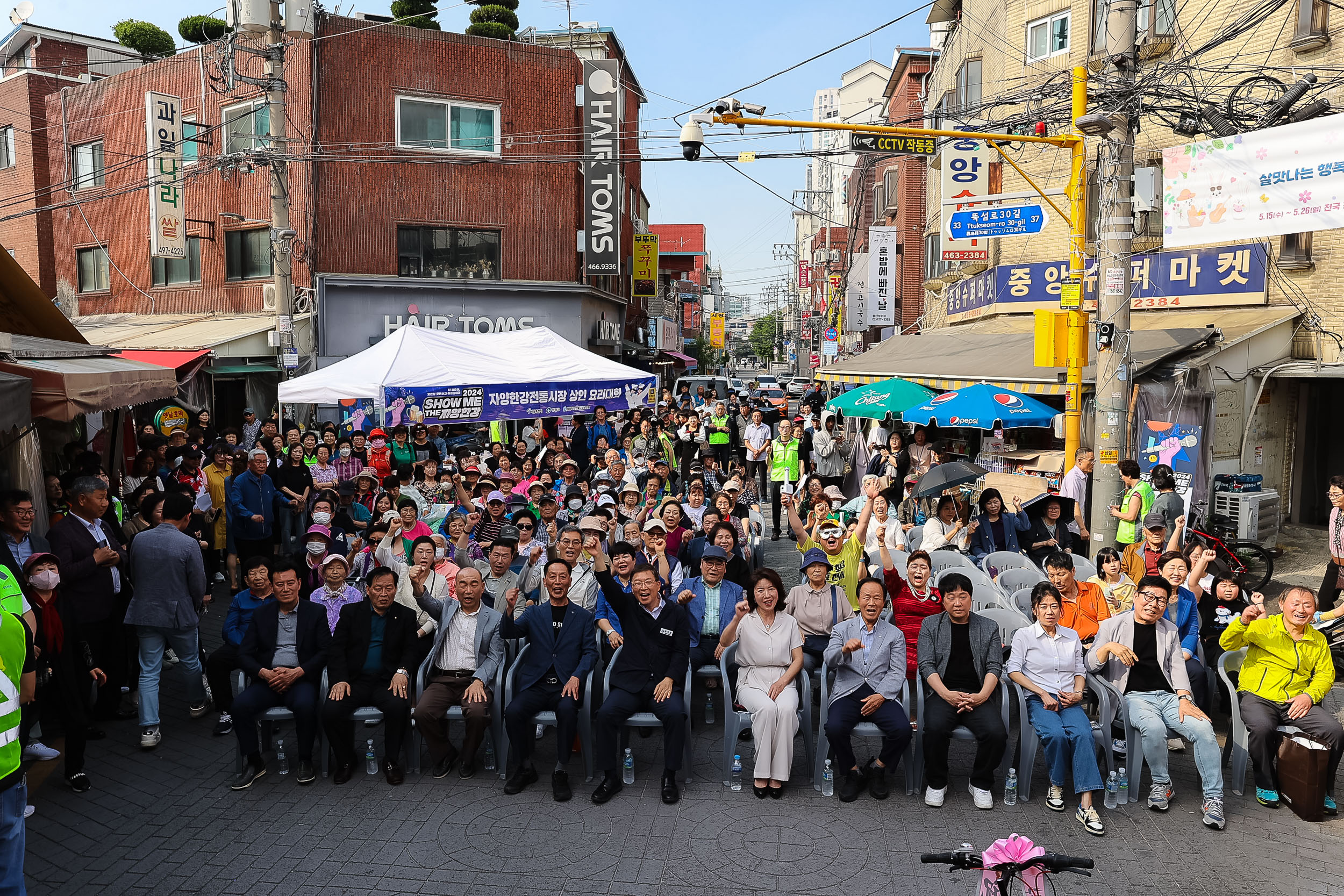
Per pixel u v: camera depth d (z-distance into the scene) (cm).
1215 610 750
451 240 2258
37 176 2670
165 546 702
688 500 1109
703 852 542
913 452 1433
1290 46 1320
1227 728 721
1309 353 1328
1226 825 580
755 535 1046
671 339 4619
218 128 2156
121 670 763
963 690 620
